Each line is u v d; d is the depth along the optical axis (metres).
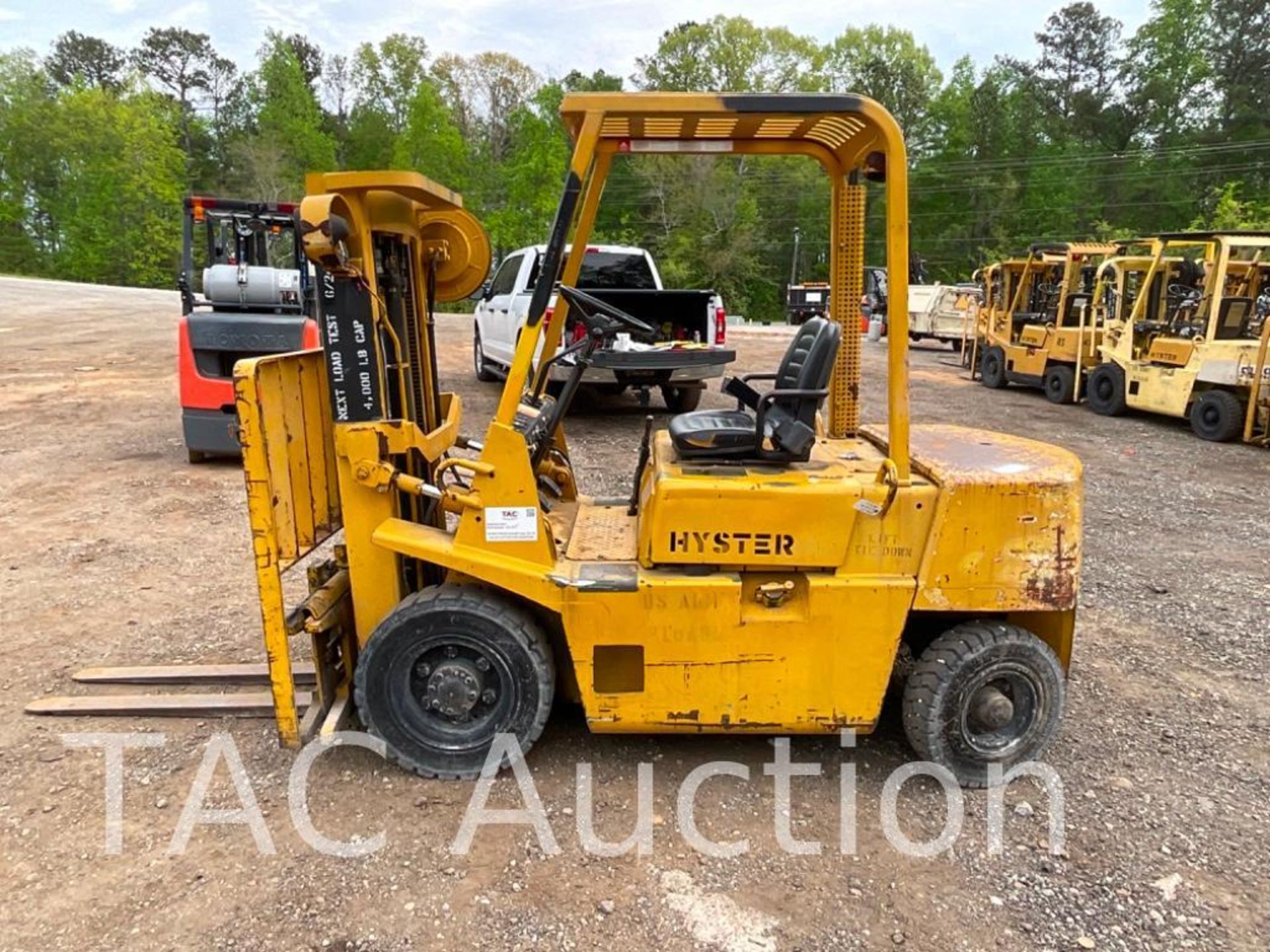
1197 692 4.11
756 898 2.71
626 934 2.54
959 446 3.56
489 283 12.87
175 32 76.19
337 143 64.06
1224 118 59.38
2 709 3.77
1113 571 5.79
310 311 8.46
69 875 2.75
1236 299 11.02
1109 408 12.61
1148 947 2.53
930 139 66.12
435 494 3.20
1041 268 15.13
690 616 3.11
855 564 3.13
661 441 3.64
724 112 2.92
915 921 2.62
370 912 2.61
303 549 3.45
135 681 3.97
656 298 9.55
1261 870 2.87
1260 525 6.96
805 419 3.26
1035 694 3.32
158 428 9.94
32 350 16.62
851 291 3.76
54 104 62.03
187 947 2.46
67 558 5.71
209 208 8.57
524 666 3.20
